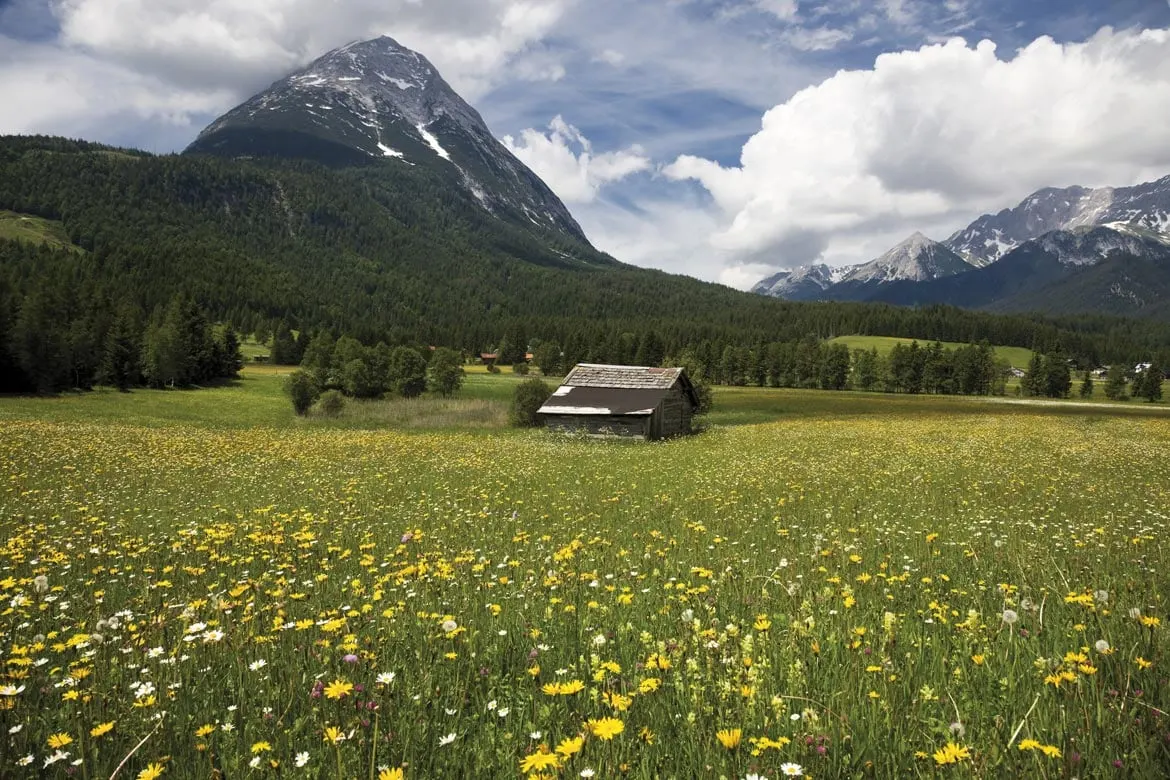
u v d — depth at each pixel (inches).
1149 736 124.6
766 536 410.3
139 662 182.7
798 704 145.5
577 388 2017.7
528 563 319.0
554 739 135.9
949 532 420.5
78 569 318.3
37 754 133.4
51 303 3673.7
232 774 127.6
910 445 1326.3
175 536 413.7
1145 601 223.3
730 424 2372.0
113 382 3553.2
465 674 176.2
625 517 508.1
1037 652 174.6
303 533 379.9
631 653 188.4
